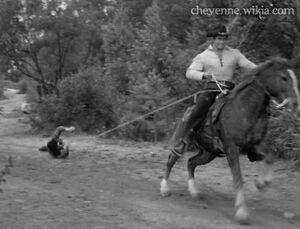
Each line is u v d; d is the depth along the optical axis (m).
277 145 11.34
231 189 8.84
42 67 23.88
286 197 8.12
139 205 7.53
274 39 14.44
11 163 6.69
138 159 12.30
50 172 10.41
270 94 6.61
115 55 20.91
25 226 6.30
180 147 7.75
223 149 7.09
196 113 7.33
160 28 17.23
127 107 17.00
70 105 19.50
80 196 8.05
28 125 22.25
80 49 24.53
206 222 6.60
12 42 22.61
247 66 7.47
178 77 15.80
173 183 9.36
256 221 6.64
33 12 22.39
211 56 7.41
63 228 6.25
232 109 6.84
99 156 12.73
